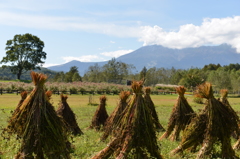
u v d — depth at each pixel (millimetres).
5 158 7125
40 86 6520
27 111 6328
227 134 8375
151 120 7340
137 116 7047
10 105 26344
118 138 7094
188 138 8594
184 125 11430
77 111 23094
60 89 44875
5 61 76938
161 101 37969
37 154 6172
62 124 6730
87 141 10656
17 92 38562
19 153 6230
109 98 39000
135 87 7309
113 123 10133
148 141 7039
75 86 46469
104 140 10469
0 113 20406
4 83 44531
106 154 7090
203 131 8461
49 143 6254
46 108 6457
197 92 8844
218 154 8625
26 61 77188
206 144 8180
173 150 8836
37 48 79000
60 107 12328
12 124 6520
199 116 8555
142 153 6969
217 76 63219
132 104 7258
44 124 6266
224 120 8367
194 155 8469
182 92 11688
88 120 18266
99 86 49469
